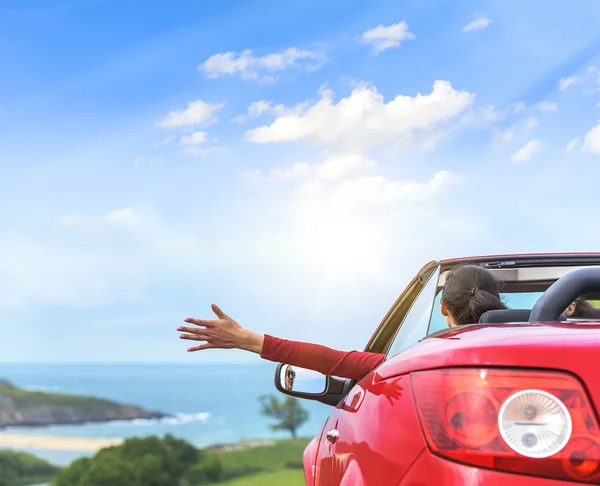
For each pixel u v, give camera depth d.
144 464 46.38
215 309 2.03
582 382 1.11
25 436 100.12
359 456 1.46
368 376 1.71
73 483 45.62
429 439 1.21
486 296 2.02
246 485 49.06
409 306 2.60
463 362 1.21
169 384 151.25
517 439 1.12
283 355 2.05
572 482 1.08
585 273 1.51
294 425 68.94
